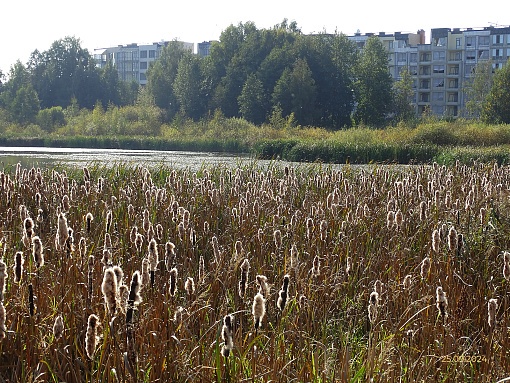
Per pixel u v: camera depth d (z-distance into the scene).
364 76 84.38
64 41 119.69
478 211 9.07
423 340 5.41
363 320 6.15
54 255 6.23
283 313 5.50
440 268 6.38
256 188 10.45
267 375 4.54
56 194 9.29
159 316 4.80
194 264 6.63
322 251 7.32
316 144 37.09
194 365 4.50
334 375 4.50
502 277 6.90
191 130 69.12
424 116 65.56
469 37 126.00
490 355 4.99
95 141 60.50
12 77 112.81
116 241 6.95
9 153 41.50
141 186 11.77
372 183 11.59
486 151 32.38
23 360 4.39
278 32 92.38
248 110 82.38
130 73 176.38
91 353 3.77
